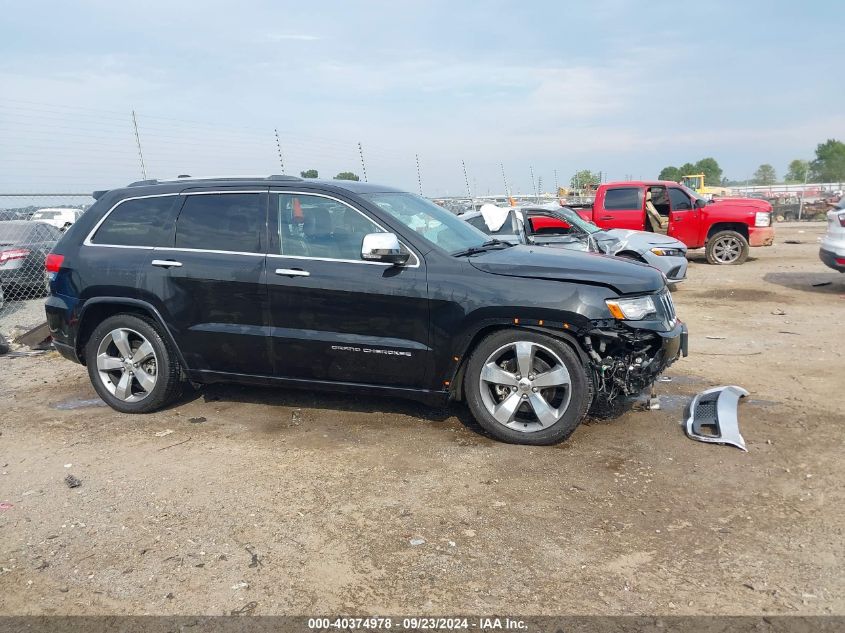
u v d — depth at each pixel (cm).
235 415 537
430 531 352
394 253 453
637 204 1507
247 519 369
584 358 446
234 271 493
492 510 373
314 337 482
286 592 302
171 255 512
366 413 534
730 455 440
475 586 304
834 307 988
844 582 301
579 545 337
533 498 386
